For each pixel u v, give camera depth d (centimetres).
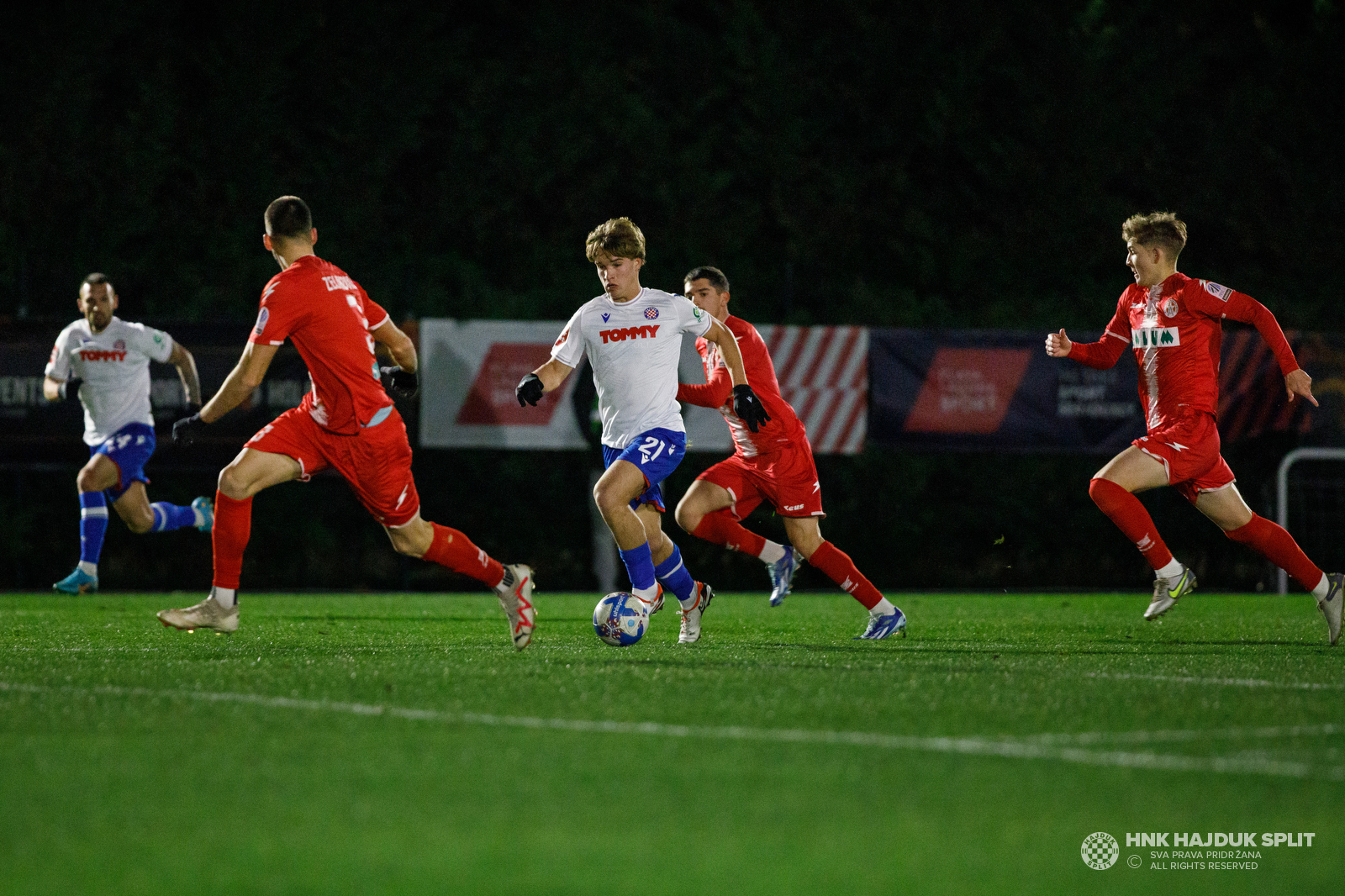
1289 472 6072
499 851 1058
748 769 1320
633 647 2505
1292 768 1329
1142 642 2767
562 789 1243
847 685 1881
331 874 1002
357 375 2162
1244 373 5606
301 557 5859
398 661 2208
